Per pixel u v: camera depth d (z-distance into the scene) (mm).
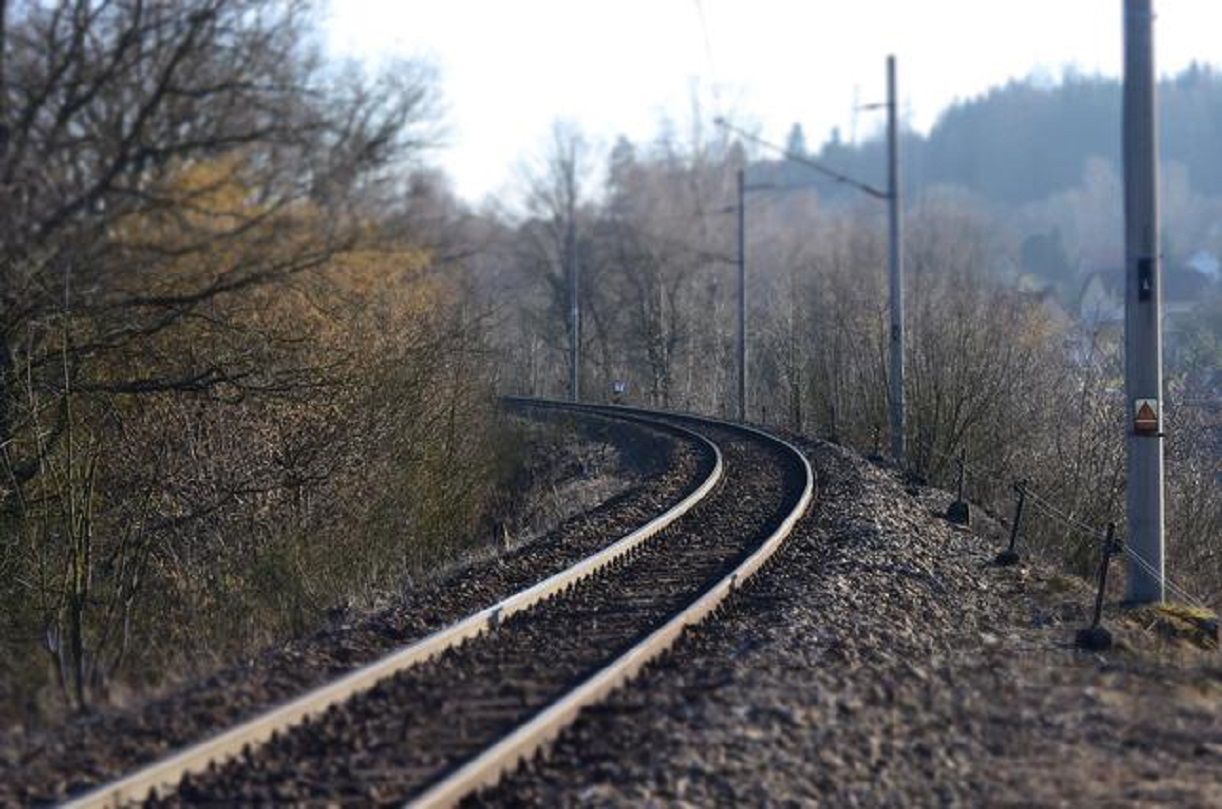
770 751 12352
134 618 21719
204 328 23781
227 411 27688
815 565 23672
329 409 28688
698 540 27406
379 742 12633
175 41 16672
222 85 16938
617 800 10859
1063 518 30234
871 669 15992
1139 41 22094
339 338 27500
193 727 13125
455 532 34812
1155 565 22375
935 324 49656
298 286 20656
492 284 46312
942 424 45781
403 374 30625
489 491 43812
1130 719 14070
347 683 14109
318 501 29500
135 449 26469
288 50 17609
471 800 11086
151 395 25578
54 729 13164
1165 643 19312
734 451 48250
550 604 20188
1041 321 51375
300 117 17484
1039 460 42531
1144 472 22422
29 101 15992
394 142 18281
